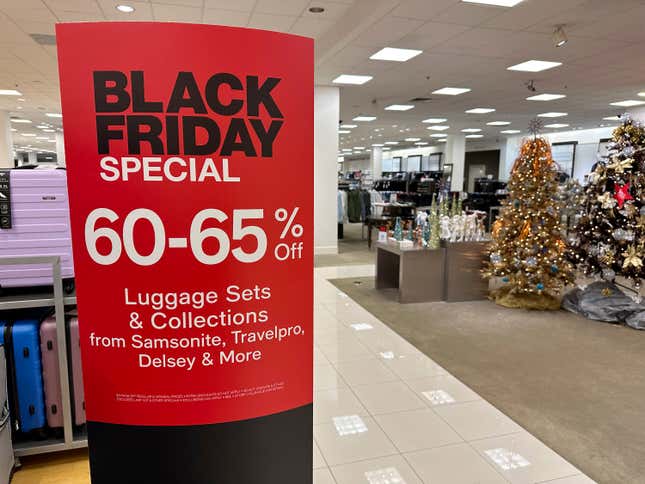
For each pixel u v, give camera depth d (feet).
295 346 3.91
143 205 3.35
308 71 3.61
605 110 38.86
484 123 48.57
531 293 18.15
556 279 17.44
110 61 3.20
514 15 16.21
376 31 18.06
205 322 3.56
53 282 7.36
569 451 8.32
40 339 7.61
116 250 3.40
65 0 15.03
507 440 8.66
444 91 30.66
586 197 16.62
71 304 7.51
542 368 12.05
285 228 3.68
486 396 10.46
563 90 30.17
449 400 10.25
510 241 17.94
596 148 52.75
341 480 7.45
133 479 3.75
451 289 18.52
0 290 7.67
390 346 13.60
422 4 15.23
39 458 7.95
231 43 3.29
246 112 3.40
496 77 26.17
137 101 3.24
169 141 3.29
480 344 13.79
